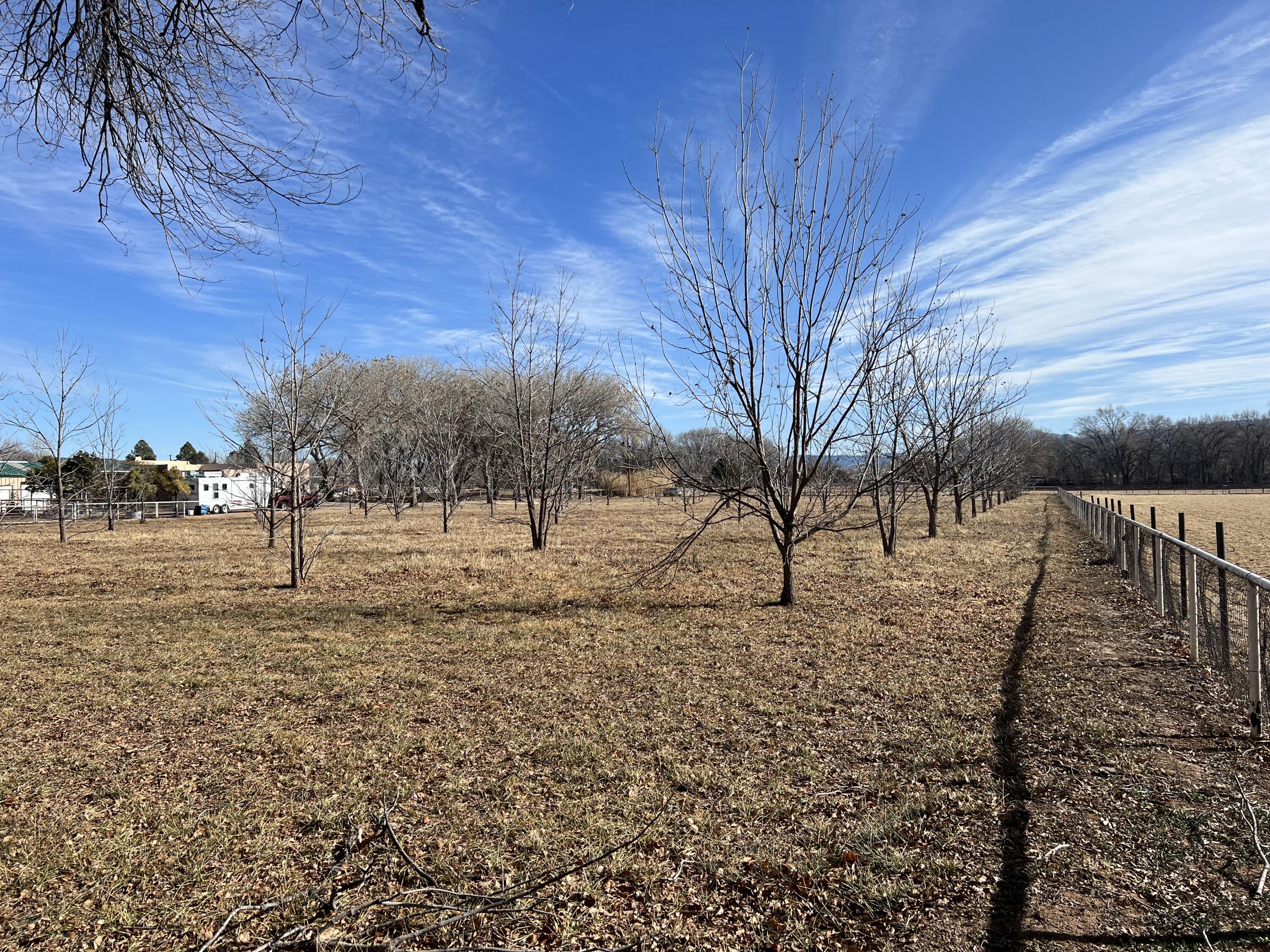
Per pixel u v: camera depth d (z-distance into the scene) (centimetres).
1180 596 737
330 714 536
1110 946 254
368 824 362
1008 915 275
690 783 399
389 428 2288
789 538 948
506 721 513
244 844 347
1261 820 337
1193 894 283
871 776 404
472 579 1231
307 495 1261
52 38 326
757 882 303
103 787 414
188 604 1014
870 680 595
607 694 572
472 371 2697
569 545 1762
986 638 740
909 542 1742
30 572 1359
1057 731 464
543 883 298
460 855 332
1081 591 1023
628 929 275
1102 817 348
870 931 269
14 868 329
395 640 778
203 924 288
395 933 277
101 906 301
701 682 598
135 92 343
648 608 937
